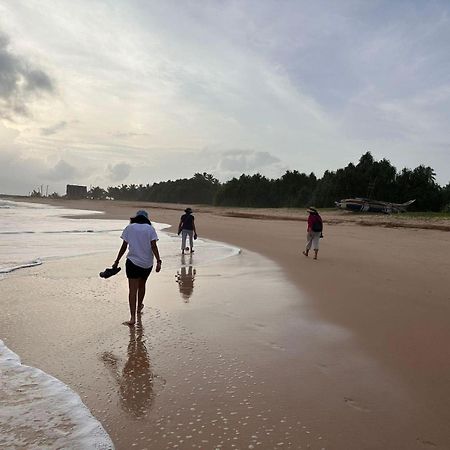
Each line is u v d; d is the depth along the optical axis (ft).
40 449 10.02
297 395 12.94
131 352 16.42
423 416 11.85
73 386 13.46
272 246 58.39
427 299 25.34
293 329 19.49
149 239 21.43
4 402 12.33
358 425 11.31
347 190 188.24
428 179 180.86
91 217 149.89
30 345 17.08
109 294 26.30
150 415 11.68
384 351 16.74
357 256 46.68
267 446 10.26
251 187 273.75
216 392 13.08
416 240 66.18
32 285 28.35
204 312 22.33
